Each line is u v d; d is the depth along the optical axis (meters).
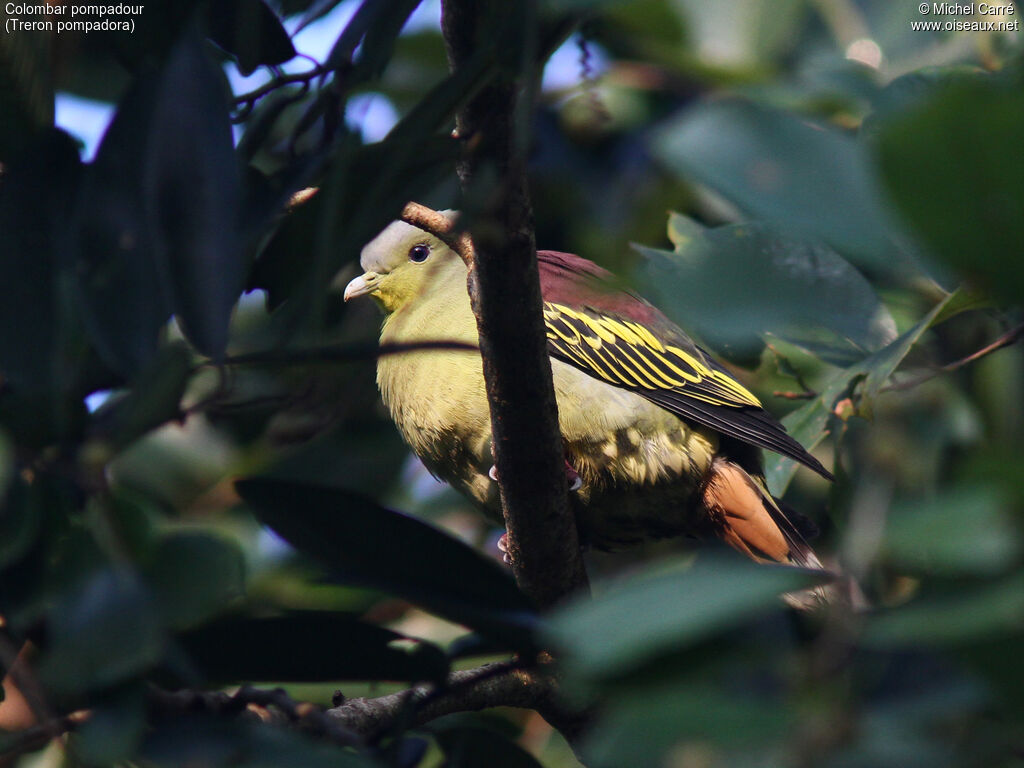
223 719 3.25
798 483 10.21
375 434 9.74
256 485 3.77
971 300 5.66
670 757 2.19
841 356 7.01
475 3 3.81
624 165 9.32
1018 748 2.26
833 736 2.29
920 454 8.38
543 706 6.01
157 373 2.96
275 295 3.88
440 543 3.76
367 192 3.24
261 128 4.25
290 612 3.75
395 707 5.63
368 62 3.63
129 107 3.43
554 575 6.64
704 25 9.70
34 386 3.27
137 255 3.26
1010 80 2.02
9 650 3.24
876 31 9.02
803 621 2.68
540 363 5.59
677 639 2.04
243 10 4.19
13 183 3.46
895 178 1.92
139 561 3.24
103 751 2.97
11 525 3.14
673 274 2.64
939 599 2.12
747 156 2.44
